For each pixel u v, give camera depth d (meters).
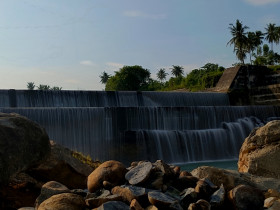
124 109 34.34
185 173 8.57
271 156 10.60
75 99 44.97
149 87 114.81
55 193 7.95
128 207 6.66
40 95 41.94
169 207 6.50
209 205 6.67
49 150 10.36
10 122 9.20
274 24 112.69
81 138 32.06
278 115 45.44
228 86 66.19
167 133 35.47
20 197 9.91
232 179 8.40
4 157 8.59
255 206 7.18
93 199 7.07
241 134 40.84
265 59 112.56
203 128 39.34
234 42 93.56
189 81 92.38
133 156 33.62
